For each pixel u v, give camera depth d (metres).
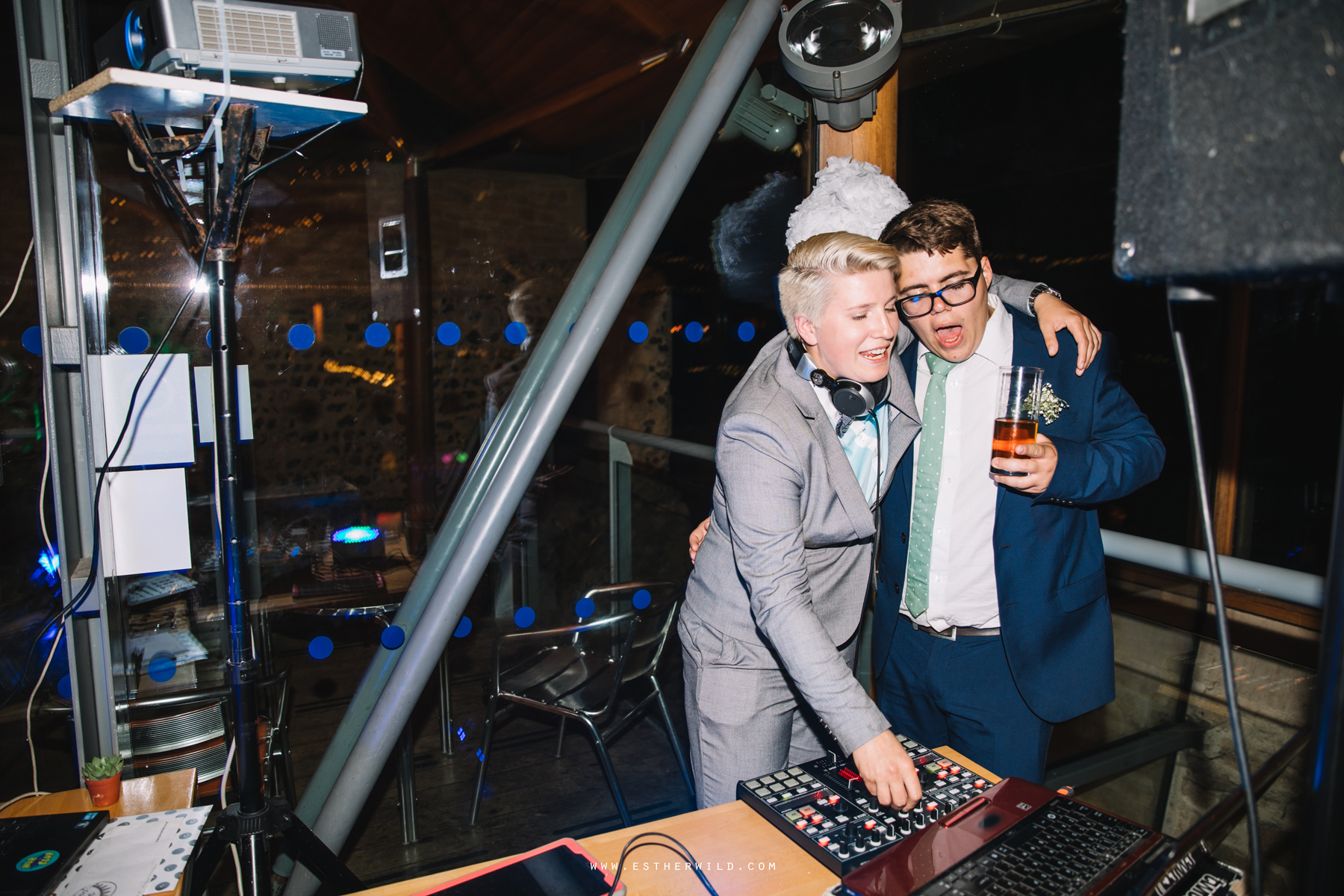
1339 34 0.42
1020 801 0.92
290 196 5.03
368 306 5.32
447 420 5.72
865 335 1.13
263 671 2.18
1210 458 2.14
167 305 1.73
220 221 1.15
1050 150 3.39
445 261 5.70
